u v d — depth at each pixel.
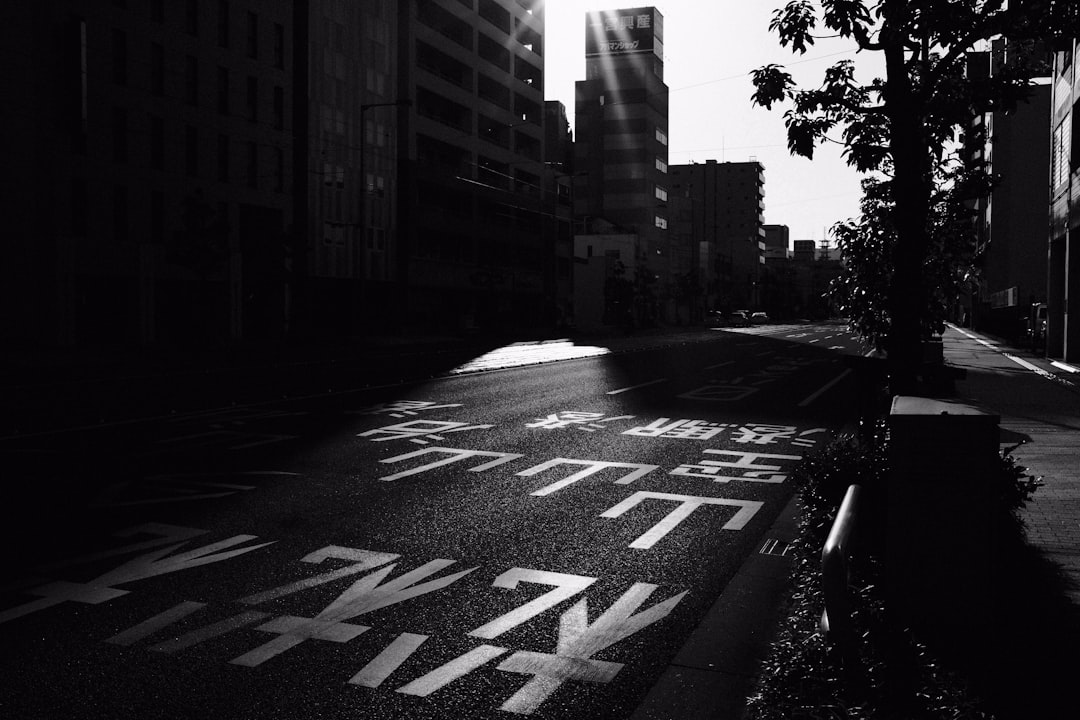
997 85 7.69
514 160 79.69
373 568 6.06
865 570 4.76
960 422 4.14
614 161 116.25
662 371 26.06
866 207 11.70
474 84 72.62
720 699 3.96
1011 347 39.44
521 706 3.98
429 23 66.69
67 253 38.06
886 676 3.57
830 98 7.97
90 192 39.34
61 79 37.38
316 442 11.50
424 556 6.39
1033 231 57.19
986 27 6.96
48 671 4.26
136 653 4.50
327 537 6.84
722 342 49.28
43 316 37.50
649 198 117.12
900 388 7.39
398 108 61.88
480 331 63.56
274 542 6.66
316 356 33.59
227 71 46.75
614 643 4.77
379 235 59.50
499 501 8.30
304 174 52.69
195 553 6.32
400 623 5.01
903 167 7.43
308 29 52.59
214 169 45.88
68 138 38.19
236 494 8.30
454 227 67.62
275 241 45.81
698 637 4.77
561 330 73.50
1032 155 57.22
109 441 11.33
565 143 103.19
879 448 5.88
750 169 182.38
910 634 3.98
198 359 31.44
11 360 29.78
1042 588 5.11
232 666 4.36
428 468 9.88
